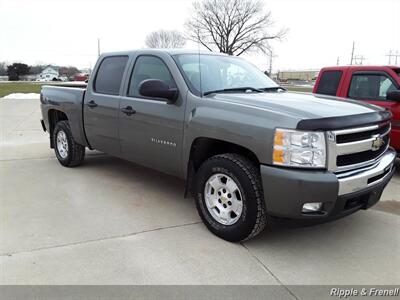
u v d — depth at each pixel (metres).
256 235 3.71
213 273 3.18
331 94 6.86
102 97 5.23
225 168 3.60
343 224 4.21
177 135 4.12
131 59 4.97
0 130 10.45
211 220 3.85
